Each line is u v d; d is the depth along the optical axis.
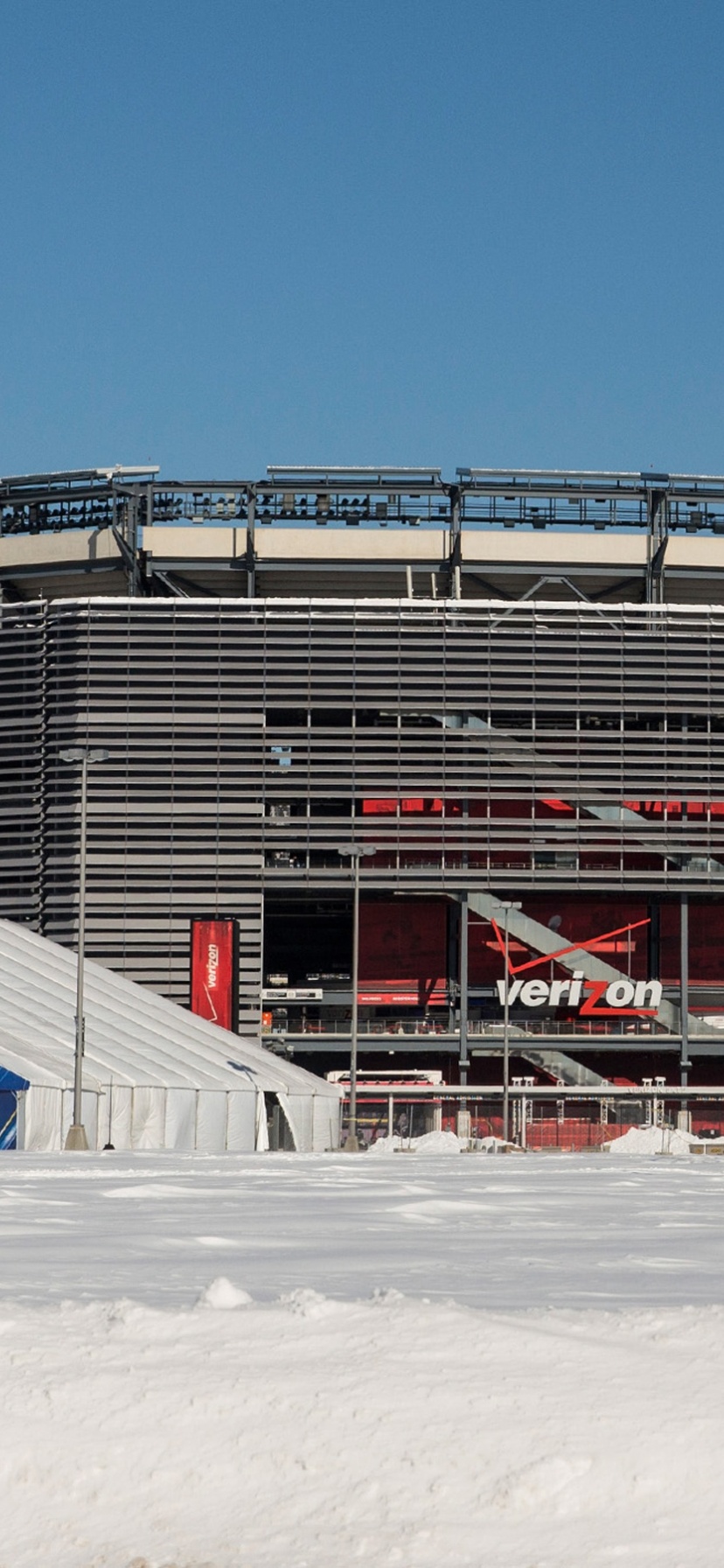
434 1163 41.31
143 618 125.00
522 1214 20.64
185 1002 121.06
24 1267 13.48
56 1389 8.19
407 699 126.31
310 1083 93.69
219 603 126.06
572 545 130.75
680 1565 6.61
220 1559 6.81
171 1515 7.19
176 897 122.31
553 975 128.38
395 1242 16.16
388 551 130.25
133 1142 74.25
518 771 126.25
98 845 122.38
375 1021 125.19
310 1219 19.31
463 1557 6.74
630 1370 8.39
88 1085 69.56
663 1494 7.16
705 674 127.69
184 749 124.31
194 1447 7.64
